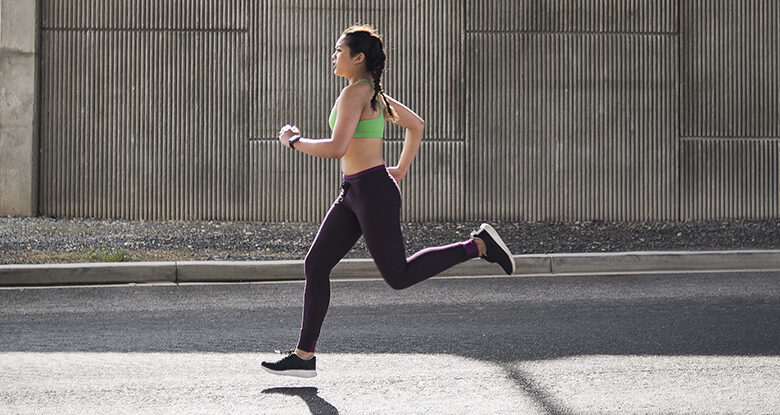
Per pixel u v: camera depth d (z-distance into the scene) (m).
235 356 6.41
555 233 12.86
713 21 14.38
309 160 13.97
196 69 13.88
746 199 14.48
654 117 14.32
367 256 10.76
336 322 7.64
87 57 13.81
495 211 14.16
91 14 13.77
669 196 14.36
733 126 14.45
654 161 14.33
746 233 12.82
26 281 9.49
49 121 13.81
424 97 14.05
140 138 13.87
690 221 14.27
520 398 5.24
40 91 13.81
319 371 5.92
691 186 14.41
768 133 14.49
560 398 5.24
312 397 5.27
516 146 14.16
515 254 10.84
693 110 14.38
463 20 14.05
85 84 13.82
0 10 13.59
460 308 8.29
